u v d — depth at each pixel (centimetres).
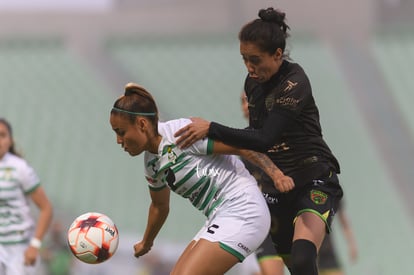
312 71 9369
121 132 1509
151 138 1515
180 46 10425
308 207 1627
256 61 1539
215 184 1550
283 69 1589
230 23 10962
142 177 7612
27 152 7994
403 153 7706
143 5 11212
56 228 4353
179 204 6956
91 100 9131
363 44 9969
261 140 1505
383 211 6819
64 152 8056
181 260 1498
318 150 1650
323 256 2678
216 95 9131
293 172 1655
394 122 8262
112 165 7819
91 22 11062
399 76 9188
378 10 10275
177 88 9338
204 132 1491
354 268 5856
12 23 11062
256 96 1639
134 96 1499
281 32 1544
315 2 10156
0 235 2523
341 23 10162
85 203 7075
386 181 7300
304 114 1620
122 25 11081
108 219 1694
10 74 9750
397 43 9950
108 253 1658
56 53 10450
